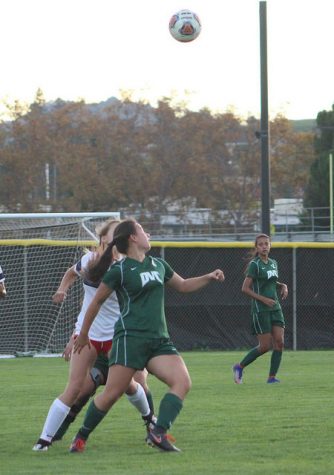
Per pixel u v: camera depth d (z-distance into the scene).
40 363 48.16
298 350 56.78
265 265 35.75
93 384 22.05
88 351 21.30
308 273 57.25
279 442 21.56
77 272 22.05
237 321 56.28
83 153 138.38
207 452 20.23
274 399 30.20
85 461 19.33
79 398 22.08
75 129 141.75
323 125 151.88
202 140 143.50
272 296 35.69
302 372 40.66
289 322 57.00
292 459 19.27
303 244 57.09
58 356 52.78
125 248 19.62
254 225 138.25
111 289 19.44
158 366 19.50
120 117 144.25
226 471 17.84
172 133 142.75
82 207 137.50
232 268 56.25
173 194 141.88
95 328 21.28
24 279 54.22
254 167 143.00
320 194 139.75
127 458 19.62
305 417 25.70
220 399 30.30
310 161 151.00
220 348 56.09
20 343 54.16
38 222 57.03
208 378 37.97
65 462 19.23
